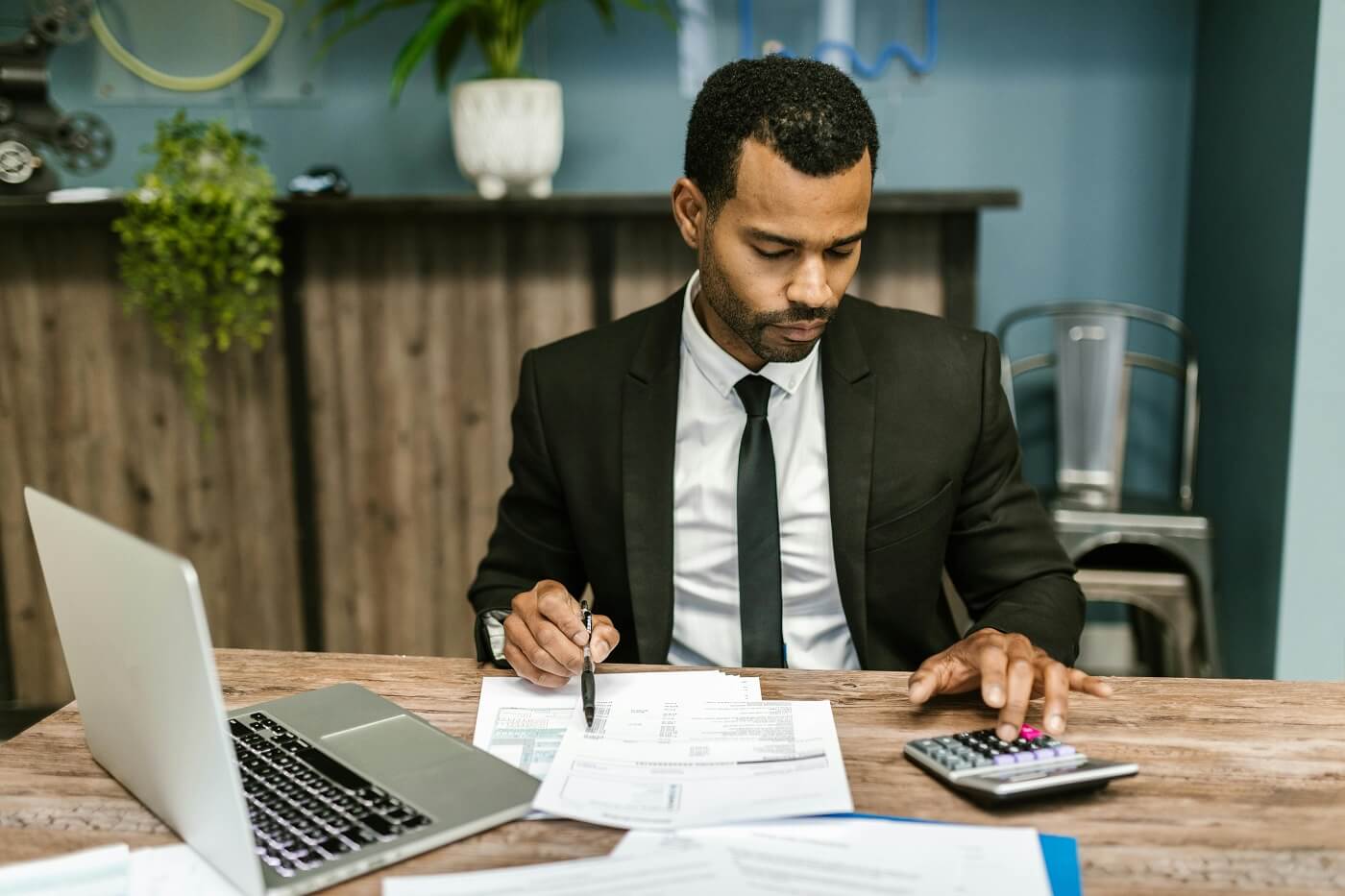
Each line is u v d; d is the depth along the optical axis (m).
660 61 2.64
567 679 0.96
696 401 1.23
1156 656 2.66
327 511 2.43
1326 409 2.08
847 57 2.55
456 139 2.34
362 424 2.39
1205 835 0.72
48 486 2.43
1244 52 2.31
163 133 2.28
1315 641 2.16
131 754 0.76
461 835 0.72
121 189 2.67
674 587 1.24
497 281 2.32
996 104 2.64
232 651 1.07
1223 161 2.43
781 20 2.60
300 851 0.70
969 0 2.60
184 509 2.43
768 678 0.99
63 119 2.33
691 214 1.15
